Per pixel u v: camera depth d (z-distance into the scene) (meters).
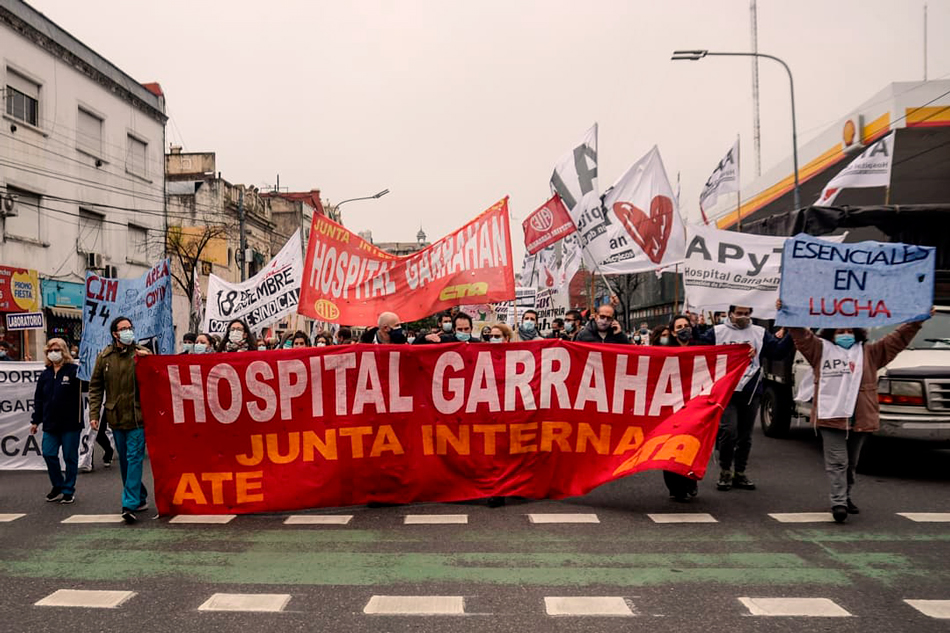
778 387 11.17
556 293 19.16
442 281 9.03
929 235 12.12
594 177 12.07
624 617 4.18
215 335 12.98
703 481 8.04
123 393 6.72
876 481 7.98
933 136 23.38
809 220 12.21
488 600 4.47
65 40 22.95
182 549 5.69
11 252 20.39
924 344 8.88
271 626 4.12
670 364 6.97
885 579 4.78
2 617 4.31
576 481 7.05
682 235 11.81
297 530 6.21
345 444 6.99
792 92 20.80
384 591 4.65
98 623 4.20
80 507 7.30
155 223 28.69
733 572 4.95
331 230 9.19
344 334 11.71
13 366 9.42
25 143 21.09
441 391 7.09
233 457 6.91
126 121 26.61
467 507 6.92
